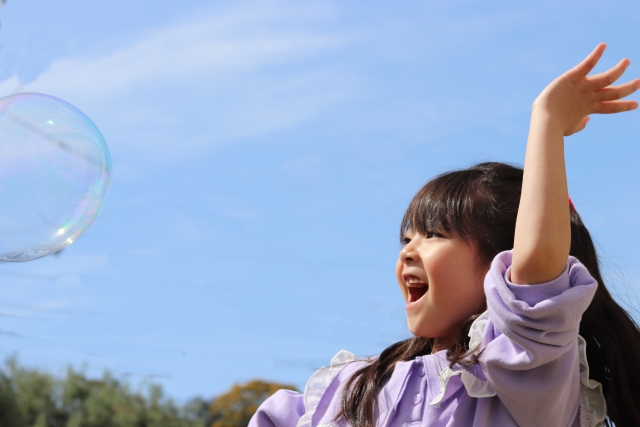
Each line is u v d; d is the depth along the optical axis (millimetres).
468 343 1117
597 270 1278
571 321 959
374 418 1151
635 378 1219
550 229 978
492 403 1078
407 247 1222
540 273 978
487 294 1015
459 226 1182
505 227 1192
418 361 1188
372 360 1310
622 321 1248
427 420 1099
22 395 7930
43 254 1641
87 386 8102
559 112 1092
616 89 1133
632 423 1194
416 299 1218
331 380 1280
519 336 967
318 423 1212
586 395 1129
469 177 1257
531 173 1027
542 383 992
